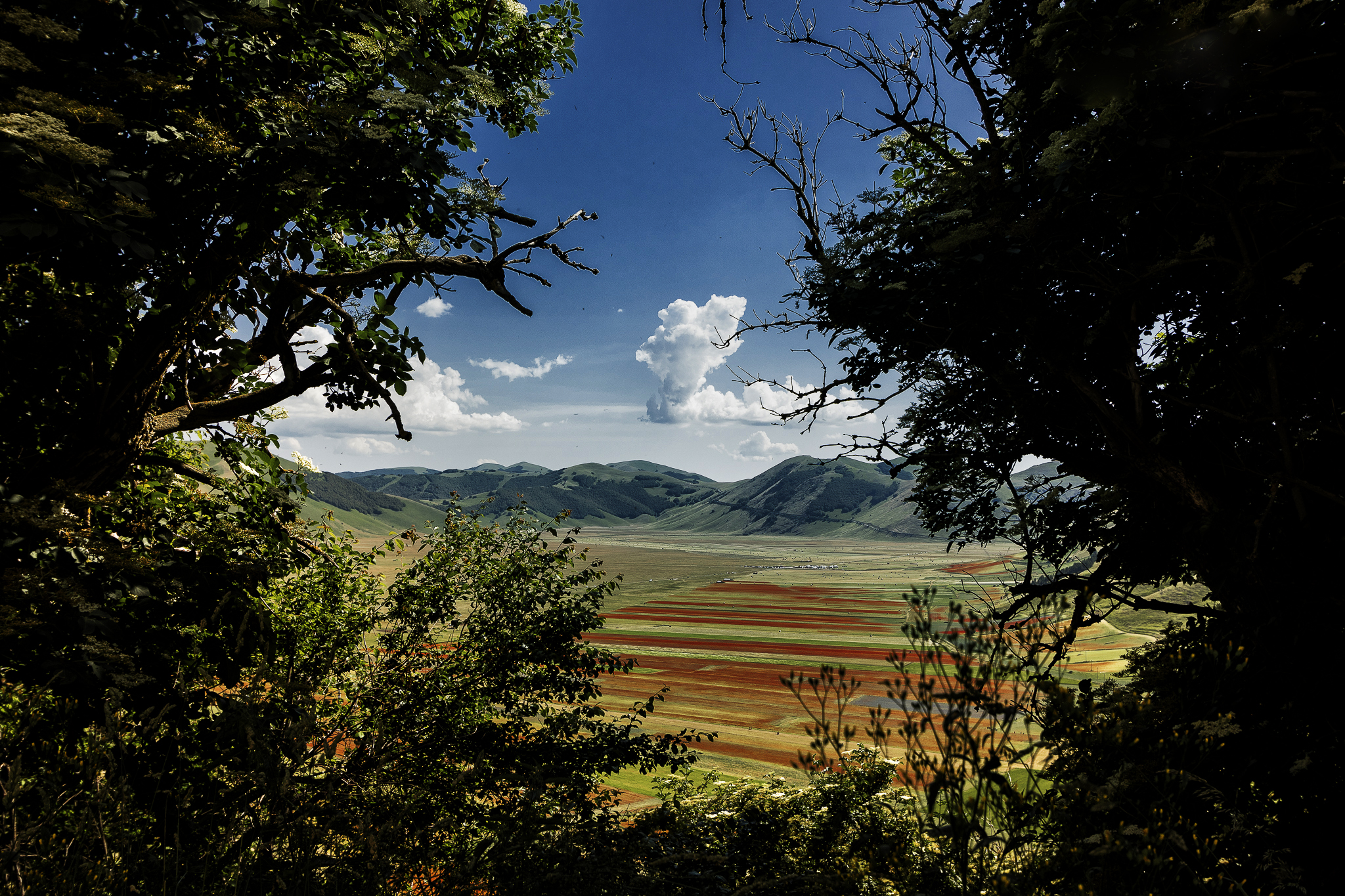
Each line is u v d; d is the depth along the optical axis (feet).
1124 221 15.62
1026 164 17.16
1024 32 17.71
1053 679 9.97
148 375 16.49
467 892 12.97
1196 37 12.87
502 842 14.39
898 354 20.71
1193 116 14.06
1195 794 10.27
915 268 18.79
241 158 14.70
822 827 18.89
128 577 15.02
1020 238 16.42
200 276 15.92
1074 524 21.88
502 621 27.17
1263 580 14.53
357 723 23.97
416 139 17.93
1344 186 13.26
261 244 16.79
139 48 13.74
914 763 8.10
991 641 8.21
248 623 15.99
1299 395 15.38
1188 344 18.10
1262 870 10.23
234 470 21.77
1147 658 16.16
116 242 11.67
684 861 17.69
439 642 27.53
